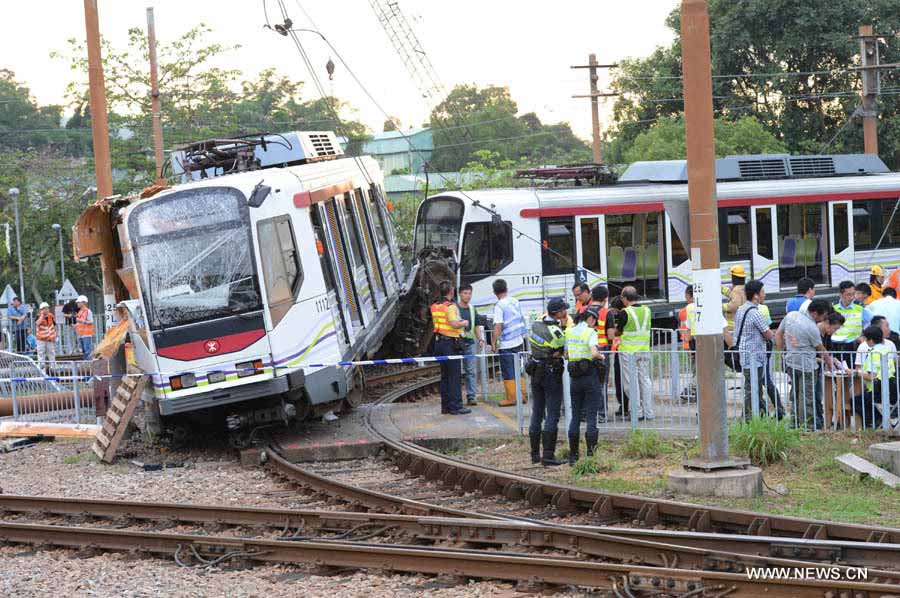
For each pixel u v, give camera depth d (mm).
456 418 25609
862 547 13008
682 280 37281
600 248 36062
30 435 28031
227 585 13914
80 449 26344
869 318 24516
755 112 73938
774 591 11758
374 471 21719
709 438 18344
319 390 24156
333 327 24688
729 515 15141
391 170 102375
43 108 113438
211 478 21906
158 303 23688
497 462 21391
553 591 12844
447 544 15102
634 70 81062
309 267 24328
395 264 37000
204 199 23906
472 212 35219
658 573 12422
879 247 40938
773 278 38625
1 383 29734
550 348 20578
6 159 72750
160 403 23688
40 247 70375
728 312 24078
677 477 17906
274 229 24000
